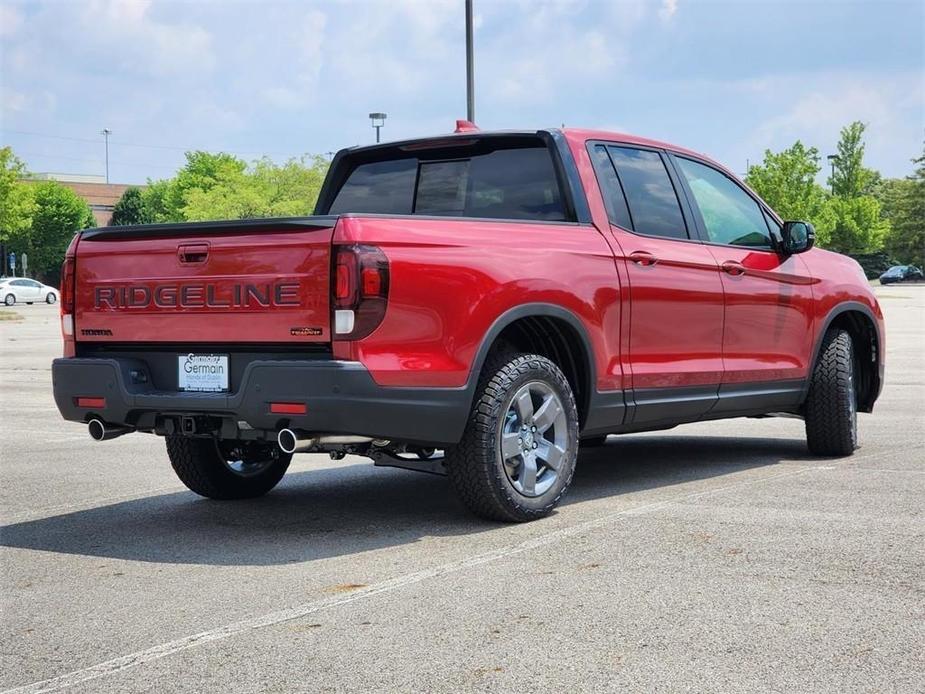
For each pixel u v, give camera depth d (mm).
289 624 3861
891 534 5047
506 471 5379
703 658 3410
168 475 7359
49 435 9656
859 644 3523
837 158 74062
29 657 3590
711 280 6555
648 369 6148
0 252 95688
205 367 5254
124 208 114250
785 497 6000
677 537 5043
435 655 3490
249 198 72812
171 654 3574
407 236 5035
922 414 10156
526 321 5750
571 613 3900
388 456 5535
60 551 5113
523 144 6184
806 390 7348
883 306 40594
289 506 6176
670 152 6758
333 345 4859
